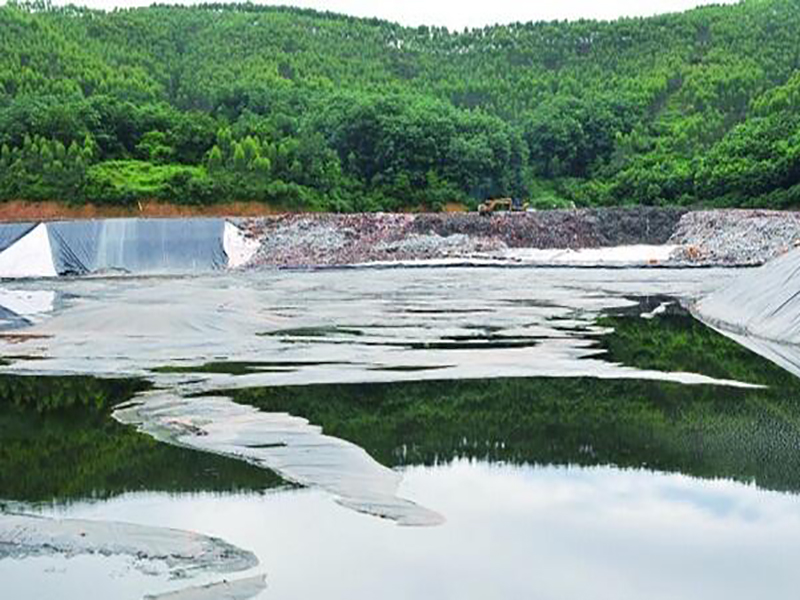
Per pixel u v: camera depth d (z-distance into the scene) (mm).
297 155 69375
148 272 53312
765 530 11438
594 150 85688
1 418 17391
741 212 57219
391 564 10344
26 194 63031
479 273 49125
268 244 56656
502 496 12695
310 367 22234
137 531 11266
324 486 13109
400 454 14789
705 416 17328
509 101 101500
